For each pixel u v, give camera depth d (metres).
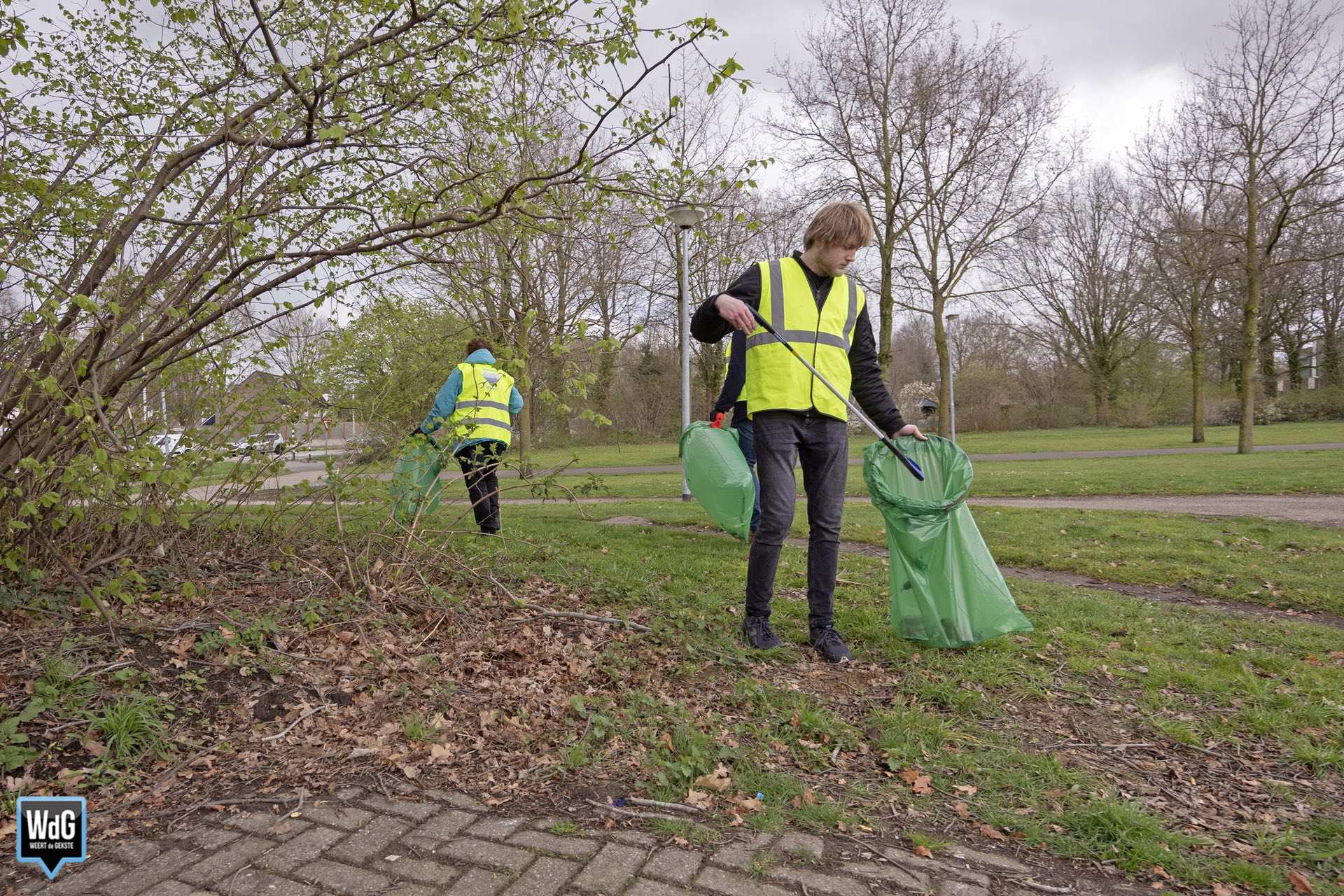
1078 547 6.64
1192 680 3.32
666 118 3.62
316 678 3.01
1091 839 2.17
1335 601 4.79
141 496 3.80
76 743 2.46
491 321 4.93
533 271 4.66
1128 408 37.56
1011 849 2.14
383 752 2.55
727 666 3.43
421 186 4.29
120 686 2.77
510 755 2.60
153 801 2.25
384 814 2.21
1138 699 3.18
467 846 2.05
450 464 4.74
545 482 4.70
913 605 3.74
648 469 20.89
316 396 4.39
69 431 3.39
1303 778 2.56
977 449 25.75
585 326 3.86
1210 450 21.59
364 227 4.50
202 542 4.50
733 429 6.50
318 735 2.67
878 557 6.11
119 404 3.93
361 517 4.43
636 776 2.48
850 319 3.80
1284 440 25.20
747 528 6.17
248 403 4.32
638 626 3.86
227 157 3.96
